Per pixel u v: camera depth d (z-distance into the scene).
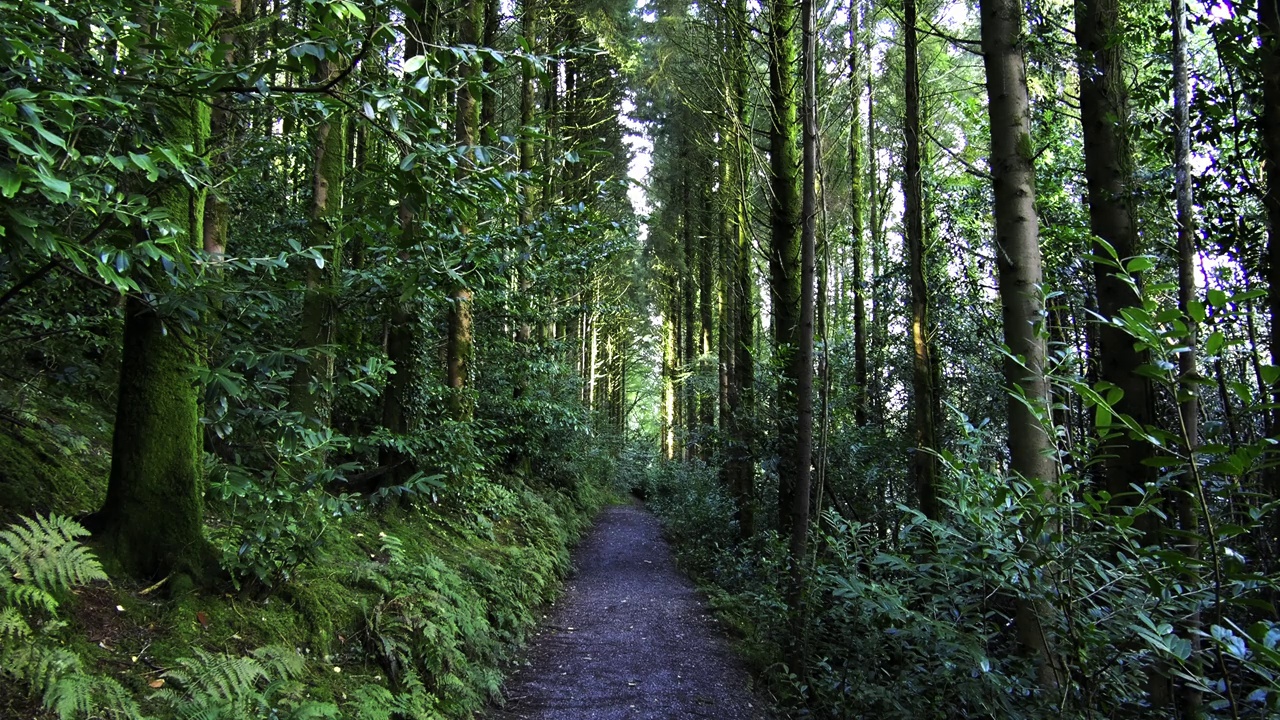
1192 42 5.32
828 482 8.34
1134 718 2.89
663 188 20.16
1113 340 4.61
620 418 31.47
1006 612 3.80
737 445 9.98
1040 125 7.43
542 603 7.72
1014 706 3.02
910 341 11.66
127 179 2.61
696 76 10.46
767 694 5.22
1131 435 1.83
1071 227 6.88
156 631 2.98
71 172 2.00
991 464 3.71
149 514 3.26
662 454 32.50
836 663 5.06
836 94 8.45
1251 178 4.48
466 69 4.45
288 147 5.84
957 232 10.21
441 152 2.59
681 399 27.77
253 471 3.65
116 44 2.39
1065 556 2.59
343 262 5.68
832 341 13.77
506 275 5.75
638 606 8.02
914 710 3.62
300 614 3.79
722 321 16.59
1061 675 2.91
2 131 1.43
